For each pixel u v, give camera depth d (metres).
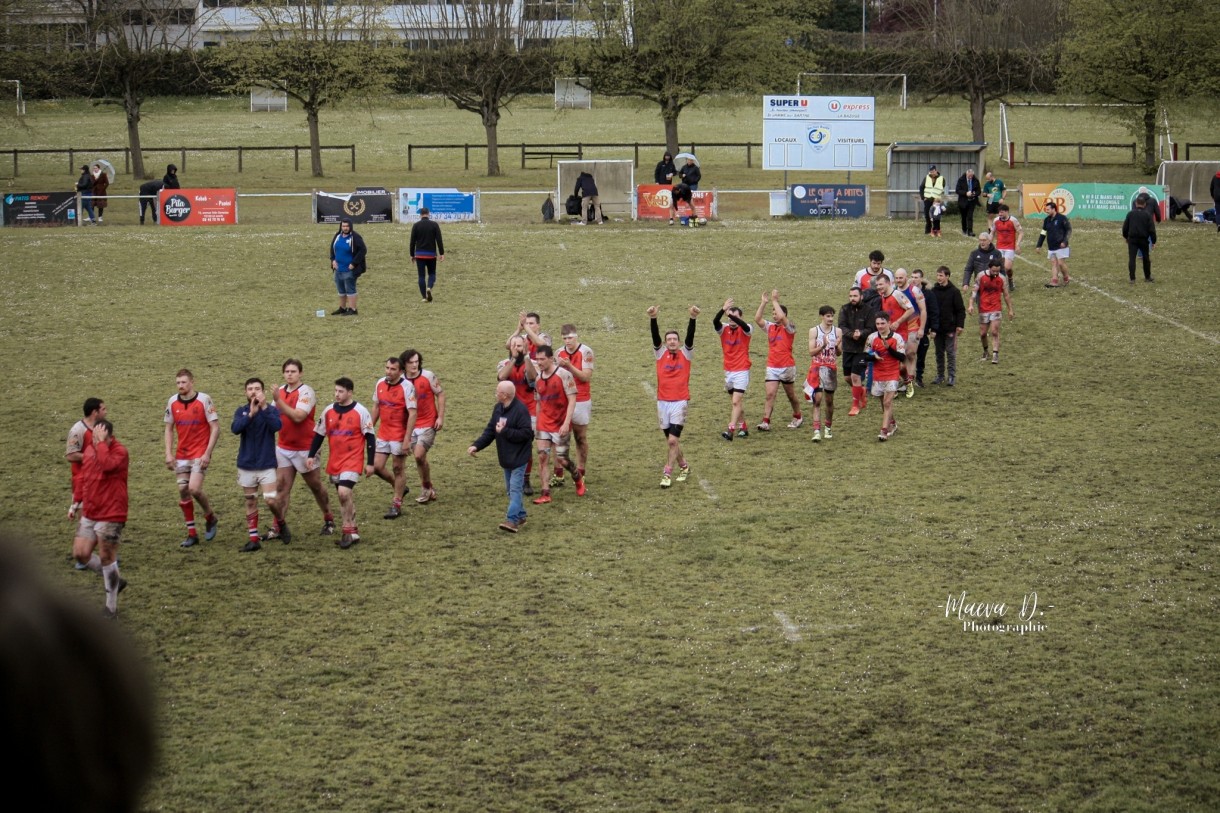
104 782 1.18
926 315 21.67
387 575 13.91
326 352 24.41
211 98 81.75
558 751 9.92
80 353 24.45
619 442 19.28
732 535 14.98
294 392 14.80
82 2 52.41
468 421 20.36
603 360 24.08
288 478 14.90
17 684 1.14
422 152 61.53
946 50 56.94
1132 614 12.34
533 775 9.55
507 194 45.19
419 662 11.60
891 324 20.23
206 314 27.48
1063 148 60.94
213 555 14.64
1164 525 14.97
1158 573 13.42
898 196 39.97
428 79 54.28
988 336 25.33
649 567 14.01
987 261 23.61
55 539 15.17
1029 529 14.95
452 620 12.59
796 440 19.27
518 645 11.96
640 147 62.16
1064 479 16.92
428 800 9.16
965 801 9.02
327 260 32.97
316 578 13.85
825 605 12.77
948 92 59.00
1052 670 11.14
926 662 11.38
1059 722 10.19
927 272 30.64
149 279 30.84
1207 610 12.40
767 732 10.16
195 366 23.56
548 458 16.89
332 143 64.44
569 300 28.72
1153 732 9.96
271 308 28.03
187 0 77.31
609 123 72.12
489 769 9.63
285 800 9.14
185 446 14.86
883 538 14.75
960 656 11.49
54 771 1.15
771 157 40.78
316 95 52.34
